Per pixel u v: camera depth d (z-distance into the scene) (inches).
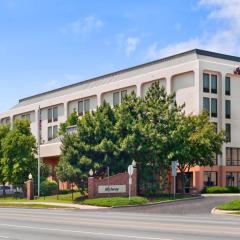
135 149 1667.1
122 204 1373.0
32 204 1498.5
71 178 1660.9
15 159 2070.6
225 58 2637.8
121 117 1732.3
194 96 2432.3
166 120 1774.1
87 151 1673.2
